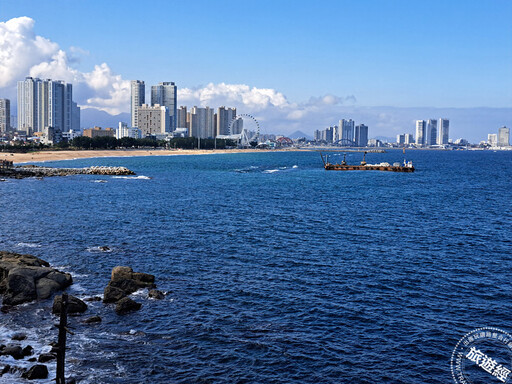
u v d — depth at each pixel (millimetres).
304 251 62344
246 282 49438
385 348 35625
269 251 62062
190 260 57125
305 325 39250
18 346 33906
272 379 31266
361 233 74250
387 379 31531
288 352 34719
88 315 40500
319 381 31109
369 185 154375
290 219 86000
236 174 196875
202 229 75438
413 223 83750
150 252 60344
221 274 51938
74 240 65875
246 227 77750
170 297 44844
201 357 33906
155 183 151625
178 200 110000
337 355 34438
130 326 38625
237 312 41688
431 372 32531
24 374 30578
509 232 76562
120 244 64125
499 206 107438
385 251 62812
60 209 92438
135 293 45438
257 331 38000
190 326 38719
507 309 43094
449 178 192250
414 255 60969
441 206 106000
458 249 64375
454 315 41688
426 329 38812
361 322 39969
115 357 33719
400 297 45750
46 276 45969
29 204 98188
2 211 88250
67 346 35062
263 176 187875
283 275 51969
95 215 86438
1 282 44719
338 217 88938
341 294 46344
